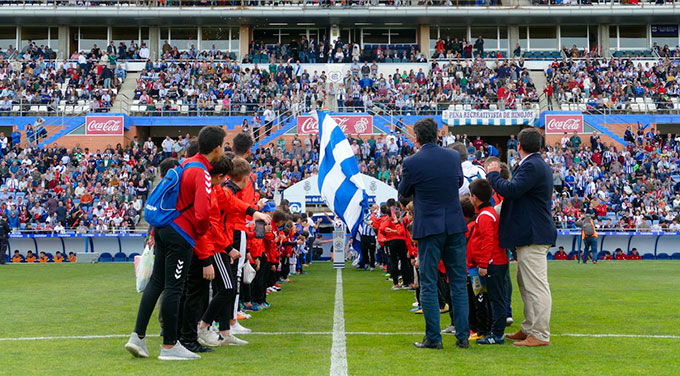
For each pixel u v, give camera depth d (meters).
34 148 30.17
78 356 5.45
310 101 34.16
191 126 36.25
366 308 8.94
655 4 39.38
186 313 5.67
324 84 35.56
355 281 13.96
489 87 35.91
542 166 5.95
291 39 42.12
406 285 11.77
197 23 40.53
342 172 16.00
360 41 41.94
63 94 35.69
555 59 38.56
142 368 4.94
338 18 39.94
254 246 8.54
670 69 37.31
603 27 41.22
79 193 26.70
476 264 6.54
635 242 25.12
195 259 5.74
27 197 26.44
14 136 31.73
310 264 21.34
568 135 31.62
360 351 5.62
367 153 28.97
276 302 9.78
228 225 6.45
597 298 9.99
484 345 5.98
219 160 6.07
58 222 25.06
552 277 14.49
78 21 39.91
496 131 36.31
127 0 40.97
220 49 41.50
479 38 40.00
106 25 40.97
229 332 6.09
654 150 30.31
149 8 39.41
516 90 35.38
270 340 6.28
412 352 5.57
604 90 35.97
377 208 16.83
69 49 41.03
